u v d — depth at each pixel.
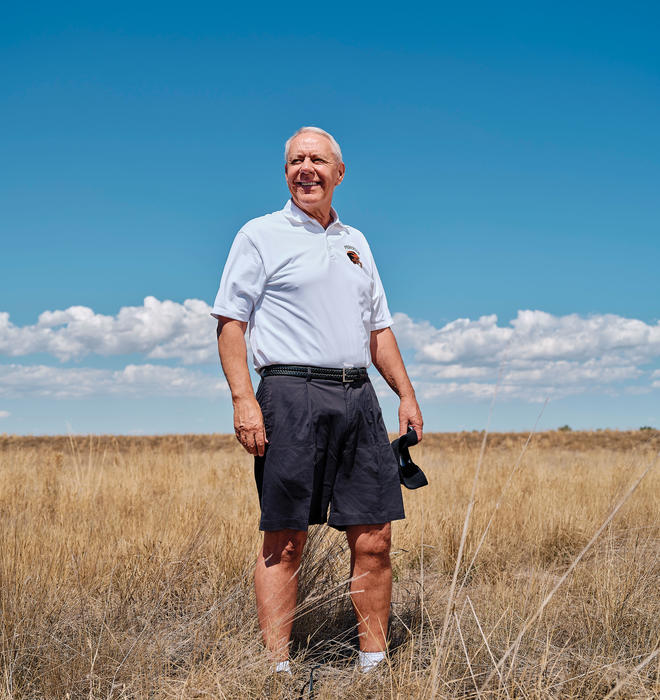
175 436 26.80
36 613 3.10
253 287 2.92
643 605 3.38
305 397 2.83
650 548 4.71
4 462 9.76
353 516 2.88
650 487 7.39
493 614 3.21
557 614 3.22
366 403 2.93
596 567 3.94
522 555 4.89
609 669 2.59
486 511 5.73
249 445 2.81
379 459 2.93
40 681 2.63
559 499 6.75
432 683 2.22
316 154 2.96
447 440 27.08
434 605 3.62
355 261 3.05
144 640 2.85
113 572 3.89
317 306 2.87
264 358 2.92
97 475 7.89
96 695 2.52
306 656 3.04
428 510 5.88
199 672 2.49
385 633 2.95
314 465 2.83
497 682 2.51
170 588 3.69
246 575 3.88
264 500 2.84
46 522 5.27
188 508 5.48
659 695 2.39
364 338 3.02
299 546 2.90
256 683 2.48
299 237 2.95
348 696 2.53
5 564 3.60
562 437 30.28
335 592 3.42
